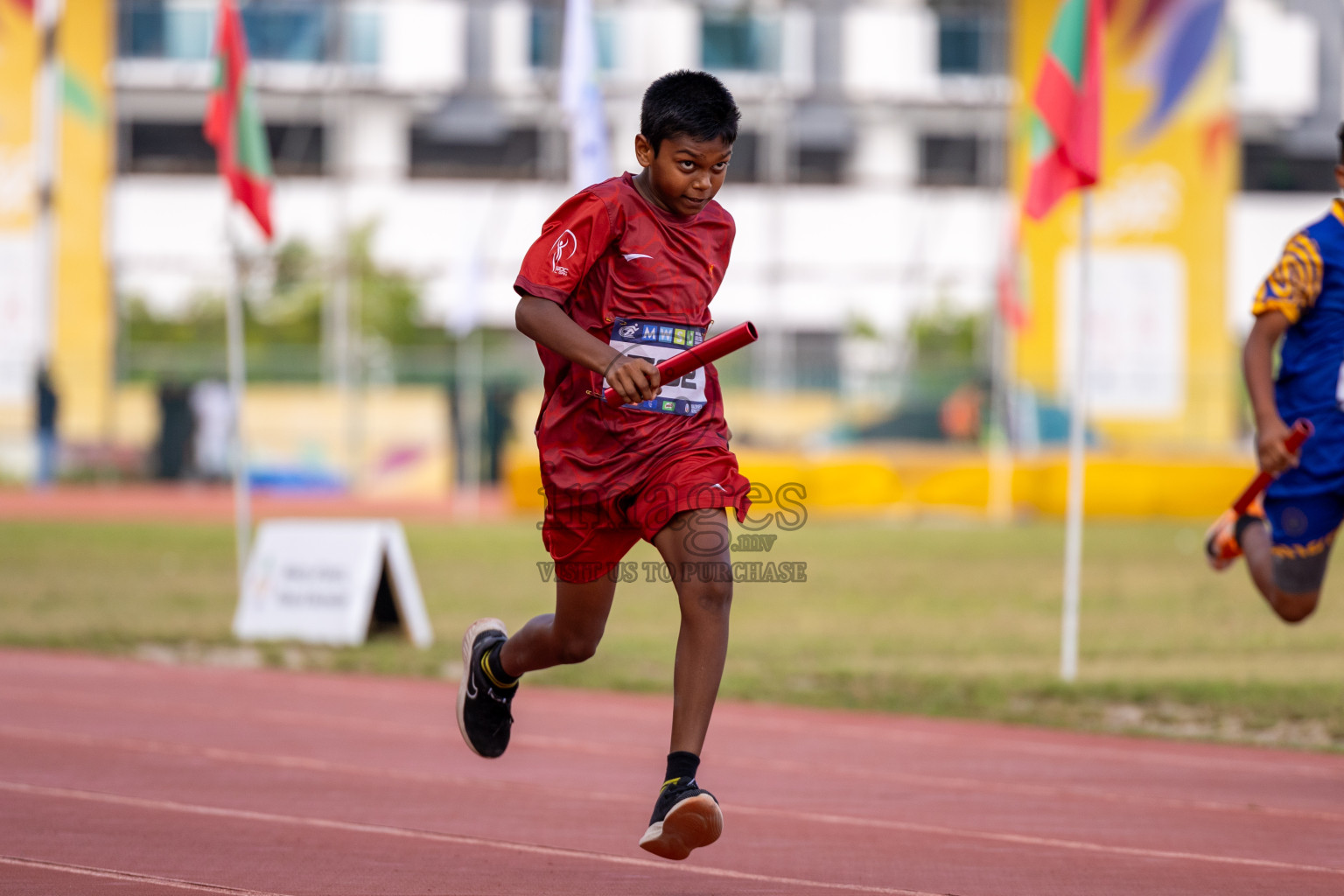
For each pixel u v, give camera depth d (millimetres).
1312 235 17734
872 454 82312
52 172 90125
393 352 110000
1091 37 27641
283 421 93812
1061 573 48438
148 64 107688
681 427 12375
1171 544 60188
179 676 27062
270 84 107000
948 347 115125
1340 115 114375
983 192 114625
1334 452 17953
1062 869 13586
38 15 86688
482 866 13375
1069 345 83188
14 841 14055
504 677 14008
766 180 114938
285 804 16047
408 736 20938
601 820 15523
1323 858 14125
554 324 11891
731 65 104812
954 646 32062
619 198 12336
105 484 91062
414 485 94000
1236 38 114000
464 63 109250
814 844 14578
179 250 111312
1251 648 31516
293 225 113188
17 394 89875
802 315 116188
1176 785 18062
